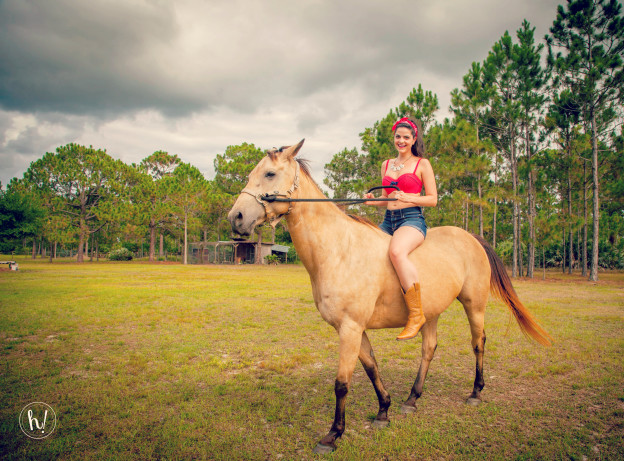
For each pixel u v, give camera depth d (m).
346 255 2.89
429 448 2.74
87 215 40.47
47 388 3.92
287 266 36.81
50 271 24.11
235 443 2.83
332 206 3.08
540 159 23.59
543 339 3.70
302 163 3.06
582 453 2.62
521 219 28.02
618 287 16.06
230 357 5.24
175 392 3.87
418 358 5.13
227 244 44.09
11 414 3.30
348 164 40.09
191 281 17.56
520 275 25.42
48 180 38.81
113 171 40.16
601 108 20.28
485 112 23.27
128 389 3.95
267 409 3.42
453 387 4.03
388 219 3.44
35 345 5.73
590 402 3.54
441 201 21.52
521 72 21.25
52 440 2.83
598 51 19.52
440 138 20.28
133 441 2.85
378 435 2.93
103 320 7.57
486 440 2.86
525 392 3.85
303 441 2.88
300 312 8.88
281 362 4.90
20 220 34.50
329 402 3.64
